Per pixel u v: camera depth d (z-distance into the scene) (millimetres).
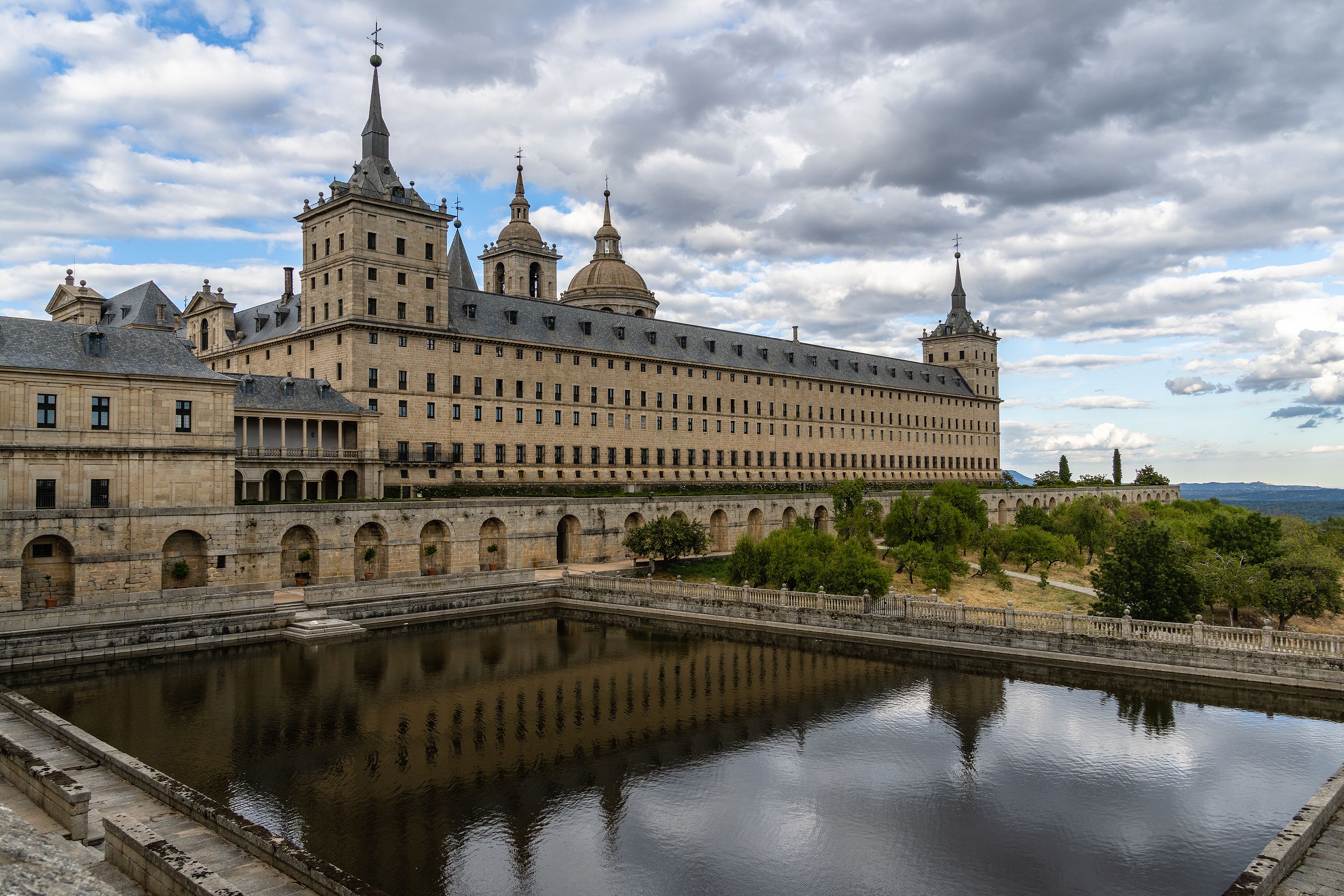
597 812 30859
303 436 82062
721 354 133250
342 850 27484
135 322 91688
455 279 135375
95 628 51219
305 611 61312
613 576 75688
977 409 188875
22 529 53688
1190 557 73812
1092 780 34031
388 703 43938
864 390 157375
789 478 140875
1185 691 46594
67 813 23406
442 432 95188
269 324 103938
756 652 56656
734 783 33750
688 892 25344
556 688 47281
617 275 148125
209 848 23625
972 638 55562
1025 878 26359
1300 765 35438
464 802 31500
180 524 60875
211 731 38875
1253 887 21219
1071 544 96562
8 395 55969
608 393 113875
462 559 79625
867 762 36062
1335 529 121938
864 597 61281
